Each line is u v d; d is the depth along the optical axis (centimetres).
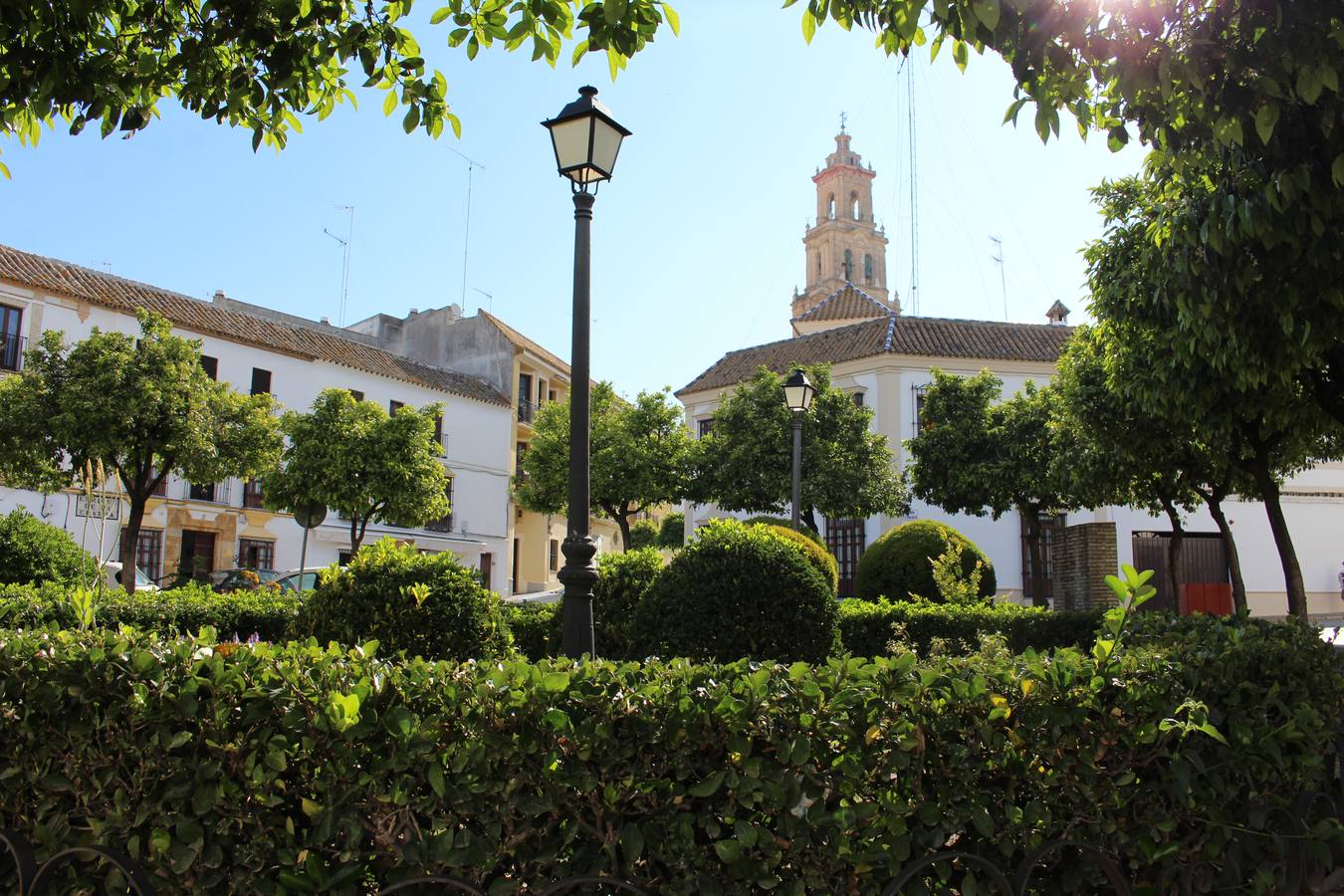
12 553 1091
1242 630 412
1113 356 824
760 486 2225
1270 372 633
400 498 2061
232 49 446
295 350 2641
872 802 255
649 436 2492
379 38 425
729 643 603
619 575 782
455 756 250
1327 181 438
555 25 386
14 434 1541
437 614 615
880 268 6850
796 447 1283
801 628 614
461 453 3209
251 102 431
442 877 237
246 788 257
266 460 1723
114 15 434
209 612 923
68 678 269
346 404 2083
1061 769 285
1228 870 314
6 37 371
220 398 1669
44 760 273
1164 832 304
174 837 259
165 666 272
